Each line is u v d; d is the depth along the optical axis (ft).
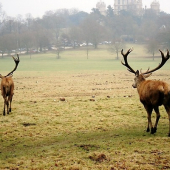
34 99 116.98
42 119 83.92
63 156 54.85
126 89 147.74
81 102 106.11
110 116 85.76
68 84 179.93
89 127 75.61
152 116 83.97
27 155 56.75
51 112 91.86
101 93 134.31
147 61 507.71
